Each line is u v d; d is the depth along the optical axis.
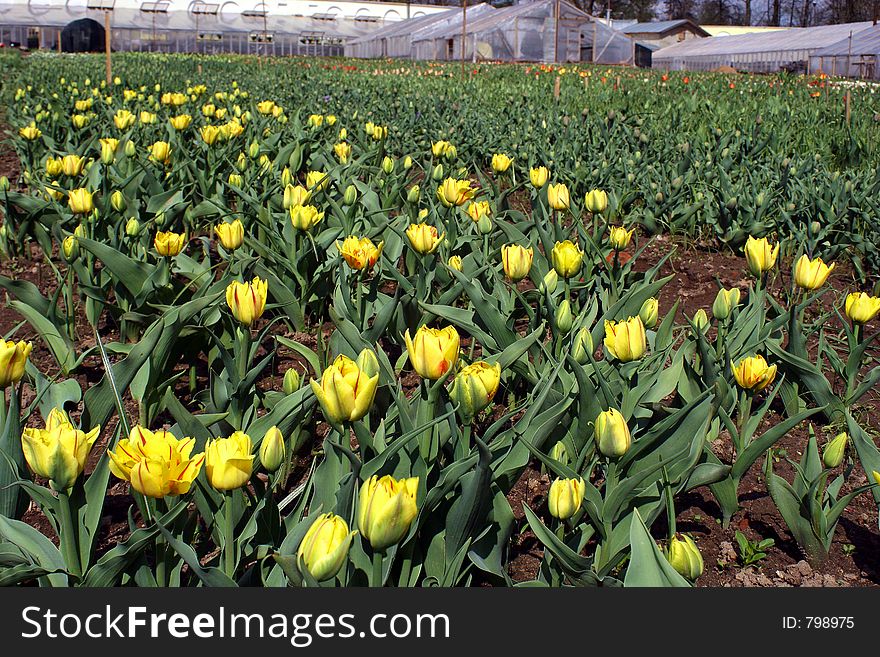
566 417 3.16
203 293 4.23
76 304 5.64
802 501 3.06
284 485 3.57
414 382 4.46
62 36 63.47
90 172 6.65
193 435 2.69
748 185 7.78
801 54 55.16
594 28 53.38
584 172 8.16
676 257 7.05
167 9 66.12
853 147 10.30
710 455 3.07
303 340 5.06
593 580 2.47
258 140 9.38
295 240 5.11
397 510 1.94
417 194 6.18
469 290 3.75
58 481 2.16
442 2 98.19
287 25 70.12
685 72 30.12
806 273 3.84
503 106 15.46
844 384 4.62
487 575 2.95
